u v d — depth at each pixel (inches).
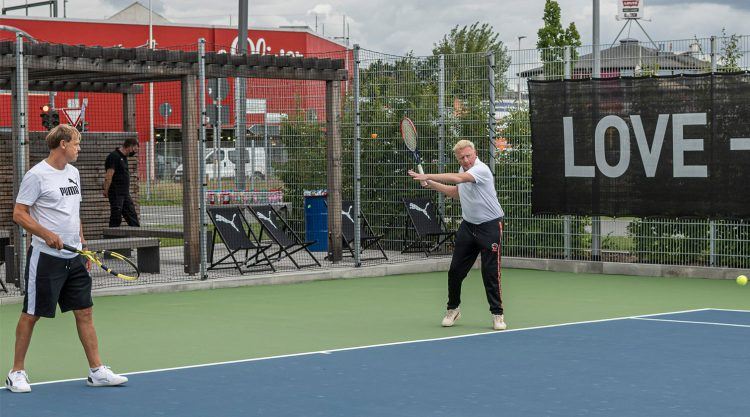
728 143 617.3
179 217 706.8
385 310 500.4
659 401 293.7
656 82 639.8
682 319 463.8
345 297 548.7
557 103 673.0
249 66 614.9
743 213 614.2
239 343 404.8
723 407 286.2
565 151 671.1
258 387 315.0
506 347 388.2
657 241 649.6
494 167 701.9
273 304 520.4
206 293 562.6
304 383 320.8
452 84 714.2
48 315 312.3
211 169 831.7
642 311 495.2
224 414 279.9
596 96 659.4
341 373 337.1
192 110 603.5
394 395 303.0
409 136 508.4
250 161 775.7
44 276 311.4
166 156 786.8
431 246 725.3
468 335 420.2
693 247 637.9
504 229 704.4
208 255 722.8
